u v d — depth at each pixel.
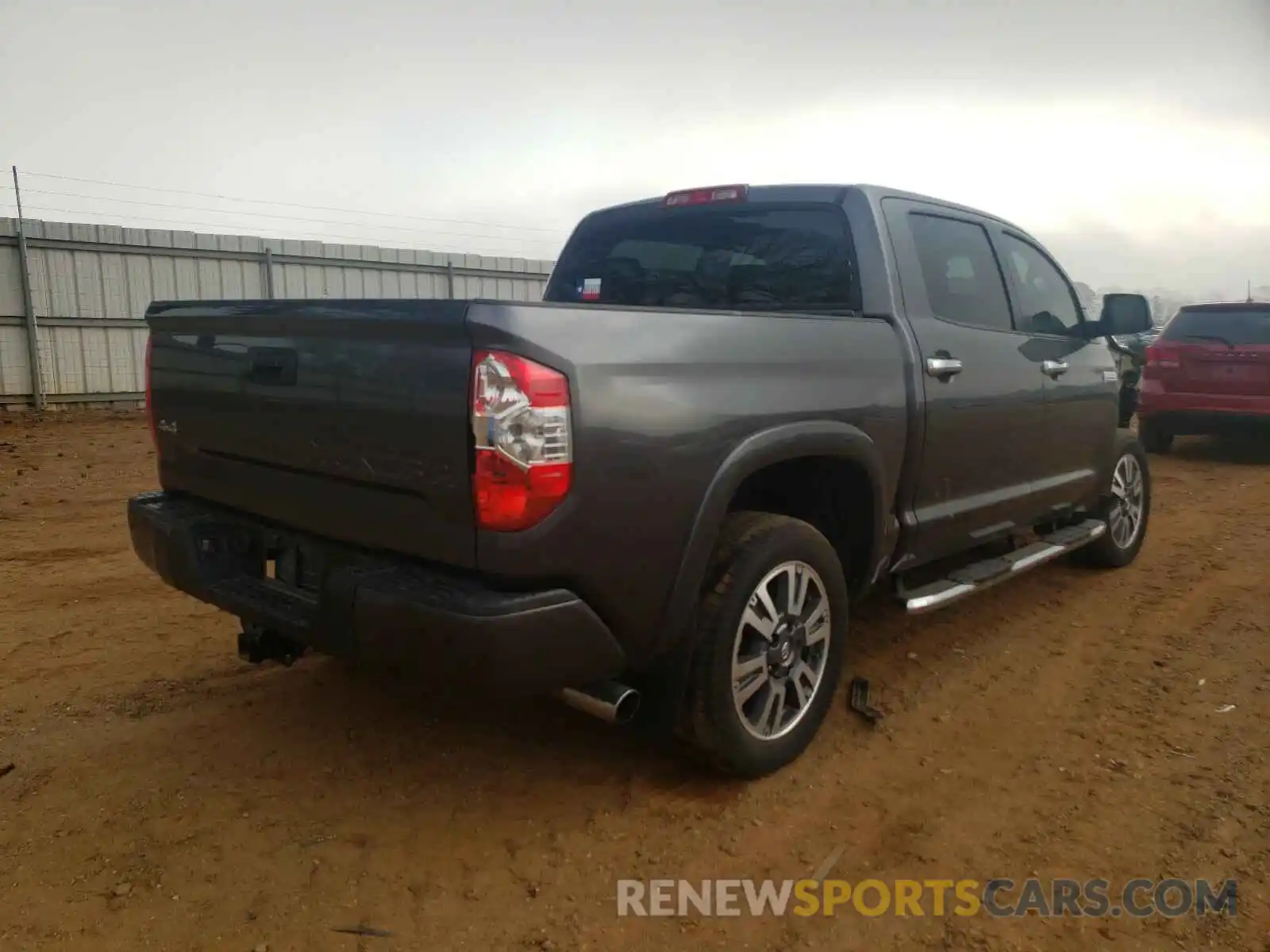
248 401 3.12
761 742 3.23
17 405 14.27
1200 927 2.59
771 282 4.11
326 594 2.78
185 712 3.80
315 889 2.71
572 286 4.85
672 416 2.76
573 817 3.08
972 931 2.58
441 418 2.52
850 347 3.49
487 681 2.51
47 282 14.29
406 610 2.57
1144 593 5.48
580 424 2.53
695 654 2.99
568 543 2.55
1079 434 5.12
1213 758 3.51
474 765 3.40
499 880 2.77
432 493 2.57
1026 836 3.02
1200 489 8.91
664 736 3.14
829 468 3.50
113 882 2.72
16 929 2.52
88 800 3.14
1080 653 4.54
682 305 4.40
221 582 3.28
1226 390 10.11
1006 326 4.57
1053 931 2.58
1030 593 5.47
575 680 2.67
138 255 15.02
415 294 17.94
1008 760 3.50
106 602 5.20
